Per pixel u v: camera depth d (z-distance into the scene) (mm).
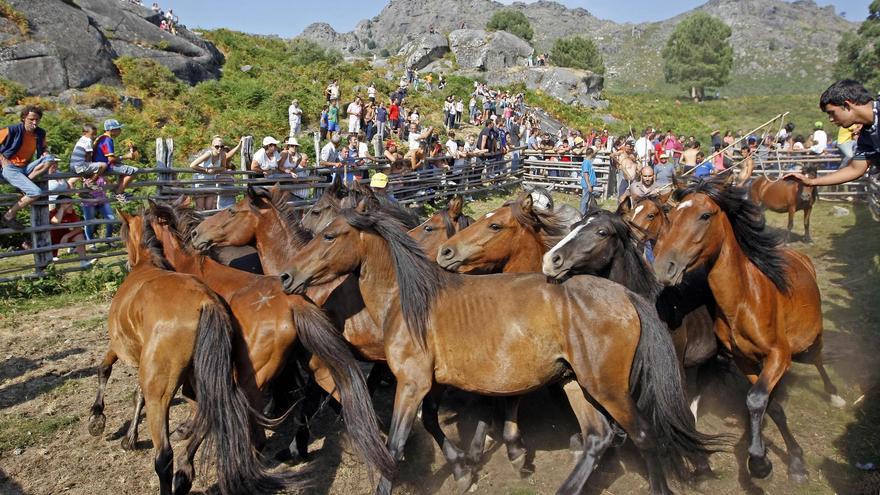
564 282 4336
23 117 9414
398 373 4488
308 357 4781
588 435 4277
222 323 4246
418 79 40719
